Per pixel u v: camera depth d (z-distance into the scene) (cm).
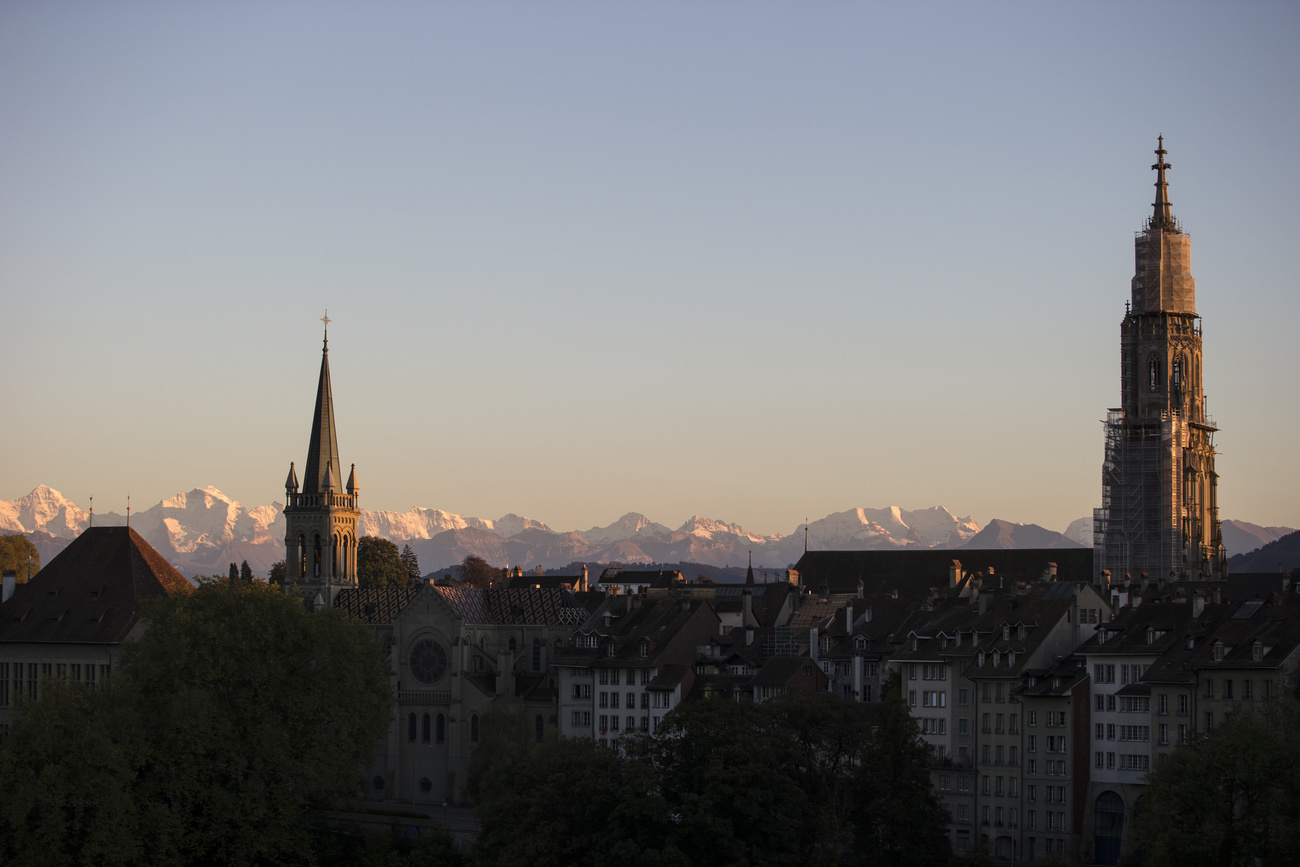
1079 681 17600
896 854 15700
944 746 18912
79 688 18112
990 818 18262
